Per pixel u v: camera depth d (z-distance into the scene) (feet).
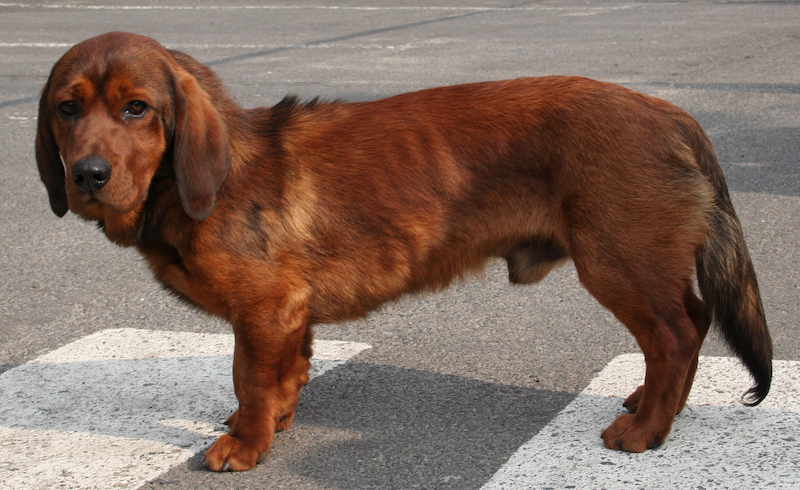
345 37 41.70
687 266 10.34
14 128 27.40
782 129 24.13
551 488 9.53
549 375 12.33
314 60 35.53
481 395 11.83
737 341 10.64
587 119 10.34
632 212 10.15
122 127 9.66
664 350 10.21
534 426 10.97
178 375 12.62
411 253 10.85
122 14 52.24
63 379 12.59
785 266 15.71
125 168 9.53
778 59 33.19
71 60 9.92
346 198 10.66
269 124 10.87
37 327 14.49
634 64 32.99
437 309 14.74
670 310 10.27
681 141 10.30
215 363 13.00
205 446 10.71
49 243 18.45
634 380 11.99
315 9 53.11
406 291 11.25
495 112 10.75
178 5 56.54
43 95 10.44
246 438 10.31
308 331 11.51
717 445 10.23
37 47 40.63
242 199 10.21
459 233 10.89
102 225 10.59
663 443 10.30
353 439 10.84
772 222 17.78
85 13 52.95
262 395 10.43
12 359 13.35
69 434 11.05
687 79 30.25
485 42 39.17
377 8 53.06
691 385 10.96
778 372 11.93
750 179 20.33
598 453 10.21
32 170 23.54
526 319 14.25
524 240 10.85
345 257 10.70
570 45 37.68
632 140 10.22
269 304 10.25
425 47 38.19
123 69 9.67
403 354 13.16
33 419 11.46
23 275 16.76
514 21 45.96
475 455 10.34
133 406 11.75
